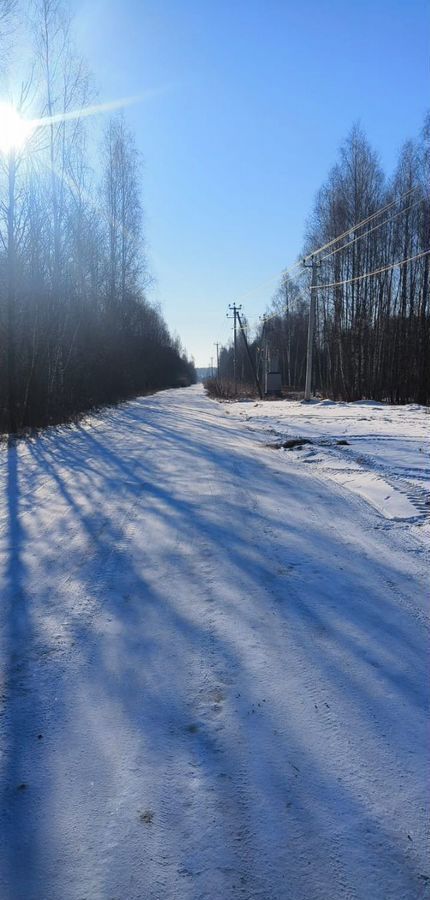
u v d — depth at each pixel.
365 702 2.69
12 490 7.34
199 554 4.77
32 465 9.28
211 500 6.71
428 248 30.69
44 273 16.00
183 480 7.95
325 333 42.25
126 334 32.25
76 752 2.35
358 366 35.12
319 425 16.52
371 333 35.03
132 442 12.46
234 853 1.86
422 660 3.11
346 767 2.25
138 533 5.38
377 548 5.04
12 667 3.03
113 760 2.30
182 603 3.80
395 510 6.33
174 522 5.75
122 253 29.67
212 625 3.48
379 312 34.47
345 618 3.61
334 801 2.07
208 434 14.44
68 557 4.73
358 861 1.83
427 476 8.24
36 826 1.98
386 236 34.12
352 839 1.91
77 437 13.41
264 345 68.31
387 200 33.97
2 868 1.82
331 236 35.75
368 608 3.78
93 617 3.61
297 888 1.74
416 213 32.44
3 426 13.90
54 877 1.79
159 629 3.44
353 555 4.83
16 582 4.20
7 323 14.27
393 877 1.78
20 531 5.48
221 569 4.42
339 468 9.10
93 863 1.83
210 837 1.92
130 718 2.57
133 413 22.72
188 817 2.00
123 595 3.95
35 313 14.99
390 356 34.31
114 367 28.38
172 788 2.14
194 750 2.35
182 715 2.59
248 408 27.22
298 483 7.93
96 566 4.52
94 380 23.20
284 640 3.30
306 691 2.77
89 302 22.30
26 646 3.25
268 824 1.97
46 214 16.09
